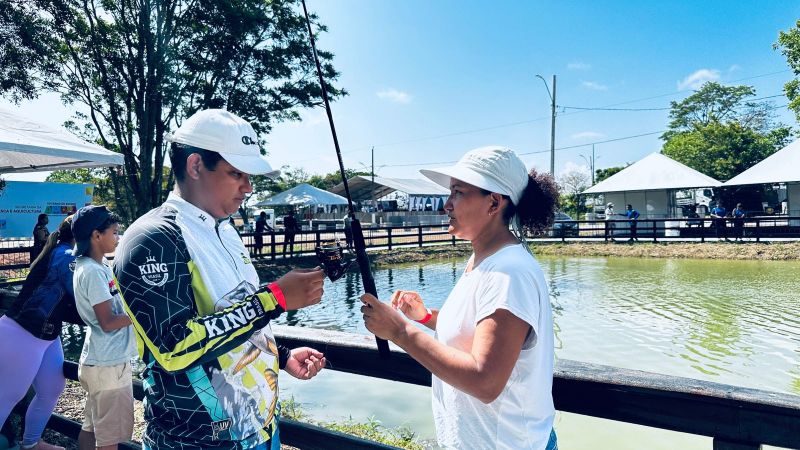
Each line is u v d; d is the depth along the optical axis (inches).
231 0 518.6
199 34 536.7
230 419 47.6
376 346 64.6
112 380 86.2
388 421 160.9
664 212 892.6
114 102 540.7
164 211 48.4
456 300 48.5
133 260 43.4
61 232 96.6
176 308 43.1
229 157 48.3
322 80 55.6
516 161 48.8
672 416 47.8
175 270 44.2
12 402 90.4
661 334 291.9
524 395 44.3
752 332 294.5
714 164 1284.4
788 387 206.2
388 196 1534.2
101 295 83.0
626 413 50.2
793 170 761.0
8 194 429.7
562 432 162.7
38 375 97.0
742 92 1680.6
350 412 169.0
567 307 369.1
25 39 453.4
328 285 490.6
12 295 113.5
